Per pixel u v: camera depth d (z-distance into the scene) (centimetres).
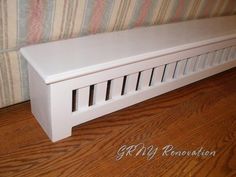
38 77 68
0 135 75
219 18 118
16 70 74
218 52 108
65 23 74
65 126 74
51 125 71
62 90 65
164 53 80
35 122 81
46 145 74
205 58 105
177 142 81
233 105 103
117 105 85
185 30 98
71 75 62
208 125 90
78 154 72
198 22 108
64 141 76
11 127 78
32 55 67
